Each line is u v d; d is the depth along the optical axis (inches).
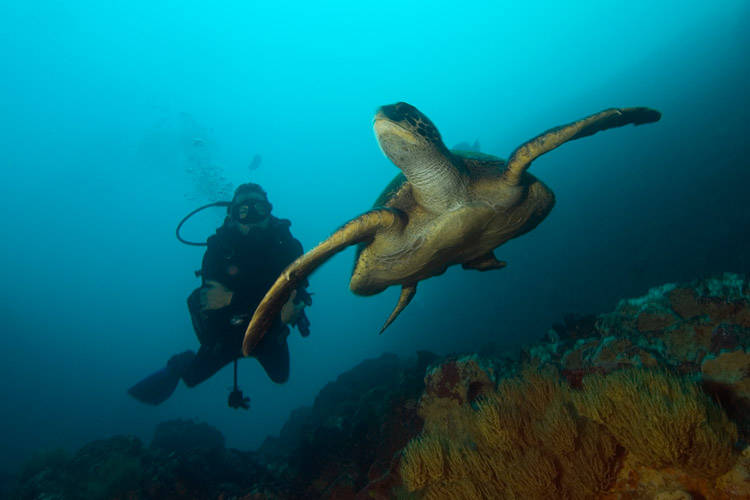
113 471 253.6
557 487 92.0
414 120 133.2
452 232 152.7
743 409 91.5
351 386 491.5
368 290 201.8
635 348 126.0
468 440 132.0
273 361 280.2
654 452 81.2
